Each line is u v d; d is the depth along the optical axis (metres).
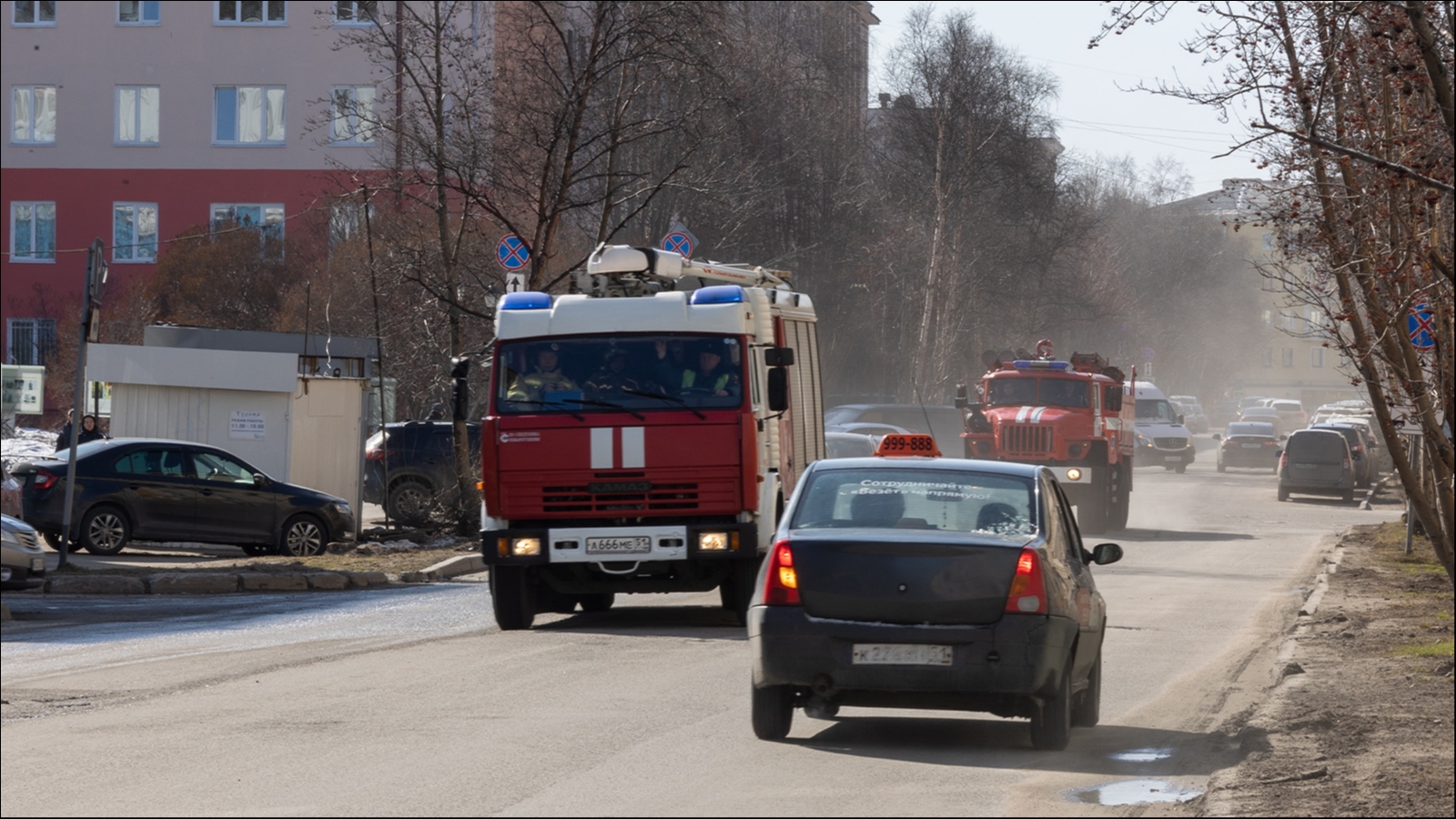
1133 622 32.06
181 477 44.88
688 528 29.06
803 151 101.81
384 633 28.69
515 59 56.19
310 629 29.30
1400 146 22.19
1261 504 80.94
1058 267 126.62
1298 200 23.41
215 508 44.91
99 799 14.66
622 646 26.92
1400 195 22.41
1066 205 124.88
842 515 18.34
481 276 57.38
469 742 17.70
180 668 23.70
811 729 19.12
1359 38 21.62
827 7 110.44
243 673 23.17
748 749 17.52
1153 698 22.28
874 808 14.59
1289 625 31.47
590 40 51.75
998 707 17.45
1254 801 14.62
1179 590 39.03
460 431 51.00
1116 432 61.88
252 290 91.06
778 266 100.50
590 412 29.47
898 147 117.19
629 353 29.81
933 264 106.38
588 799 14.80
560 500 29.52
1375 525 62.09
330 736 17.98
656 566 29.77
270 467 49.78
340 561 42.59
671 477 29.33
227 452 45.78
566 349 29.97
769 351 29.86
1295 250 24.44
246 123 115.81
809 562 17.61
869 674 17.23
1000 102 113.06
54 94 117.00
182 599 34.72
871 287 110.12
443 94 51.84
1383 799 14.59
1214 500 84.19
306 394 50.44
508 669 23.88
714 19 55.75
